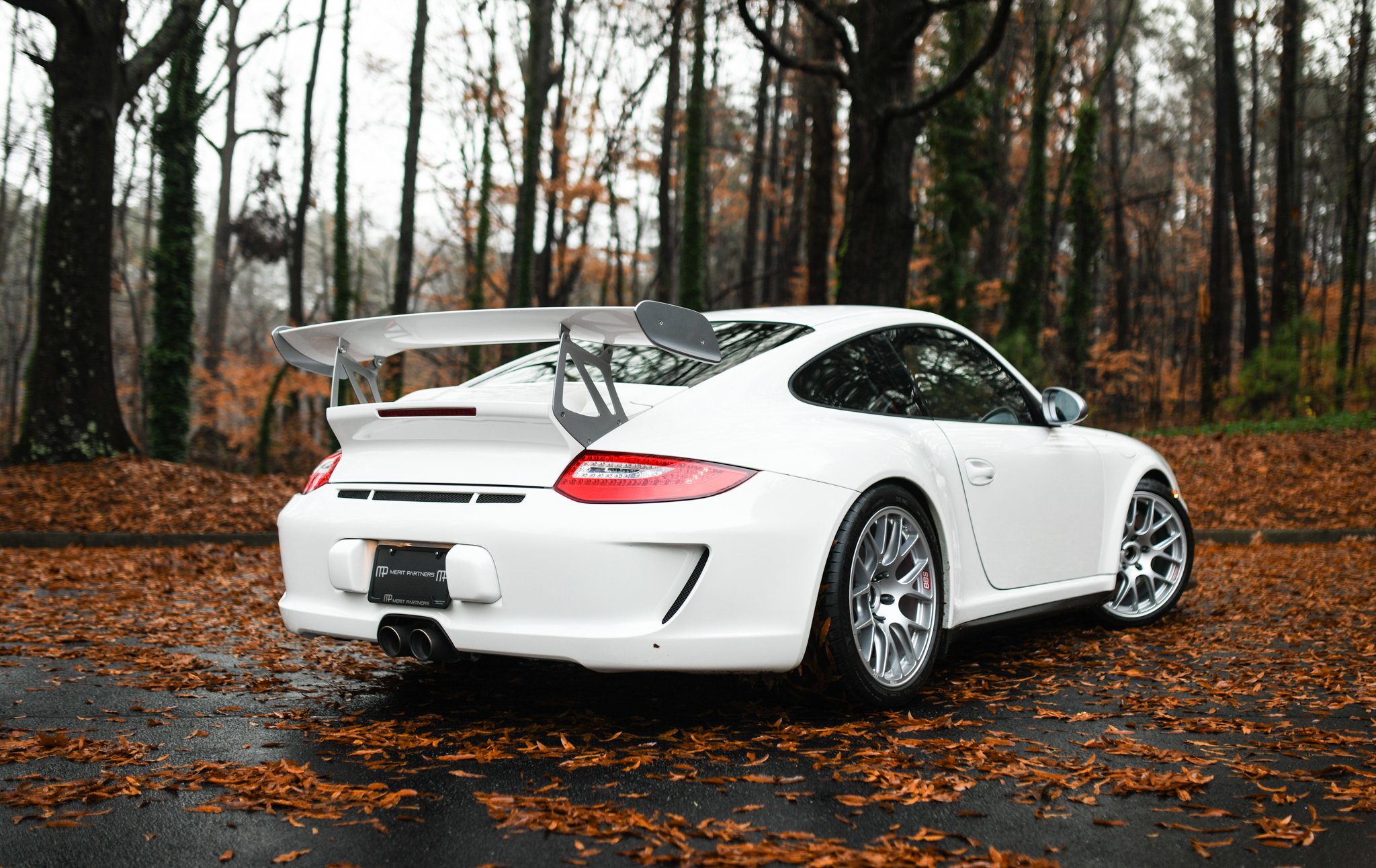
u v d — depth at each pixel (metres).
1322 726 2.97
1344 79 25.86
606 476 2.70
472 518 2.74
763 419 2.98
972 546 3.50
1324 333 26.61
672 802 2.29
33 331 37.75
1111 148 36.66
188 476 11.26
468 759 2.63
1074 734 2.87
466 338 2.96
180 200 19.06
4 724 3.00
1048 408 4.12
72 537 8.41
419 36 24.80
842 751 2.69
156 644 4.29
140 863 1.94
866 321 3.62
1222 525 9.83
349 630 2.96
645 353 3.32
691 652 2.66
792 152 33.84
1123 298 34.97
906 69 10.71
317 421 30.27
